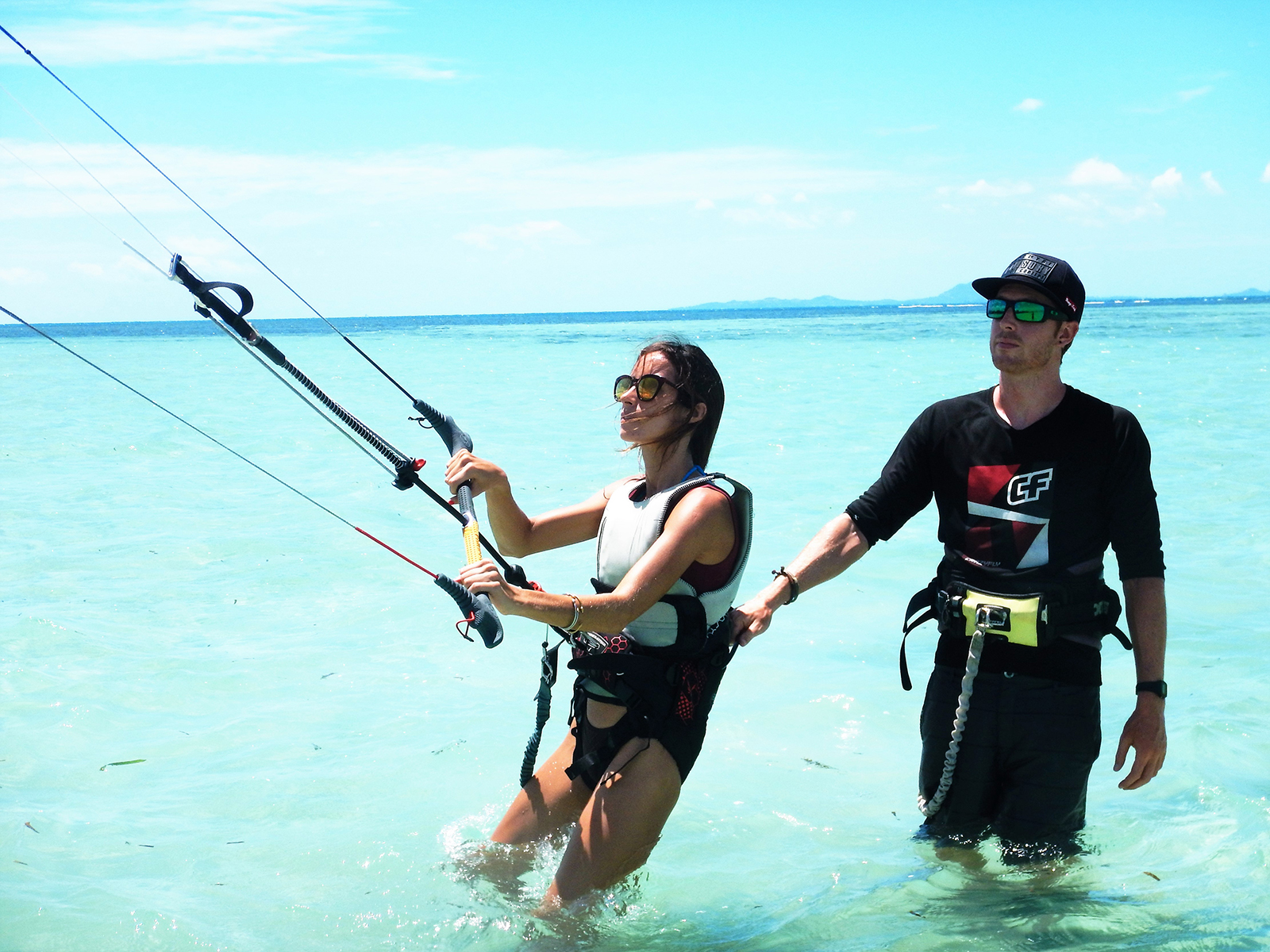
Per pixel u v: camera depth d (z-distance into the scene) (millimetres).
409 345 48625
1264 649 5117
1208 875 3090
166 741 4242
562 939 2812
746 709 4656
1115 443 3061
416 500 9172
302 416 15883
